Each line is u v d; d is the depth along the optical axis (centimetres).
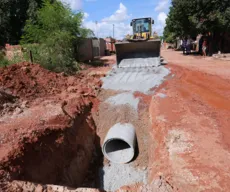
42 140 591
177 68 1489
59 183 571
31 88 923
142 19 1945
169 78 1230
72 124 734
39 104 824
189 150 600
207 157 567
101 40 3259
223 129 699
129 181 676
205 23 2339
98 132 884
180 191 479
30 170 510
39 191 436
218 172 514
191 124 729
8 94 807
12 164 479
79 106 877
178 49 4272
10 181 444
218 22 2236
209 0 2186
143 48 1486
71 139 696
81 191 457
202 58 2405
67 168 630
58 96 948
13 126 621
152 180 562
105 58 2741
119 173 715
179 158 575
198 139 644
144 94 1020
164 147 650
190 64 1934
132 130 820
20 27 2881
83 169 709
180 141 642
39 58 1439
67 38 1662
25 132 588
